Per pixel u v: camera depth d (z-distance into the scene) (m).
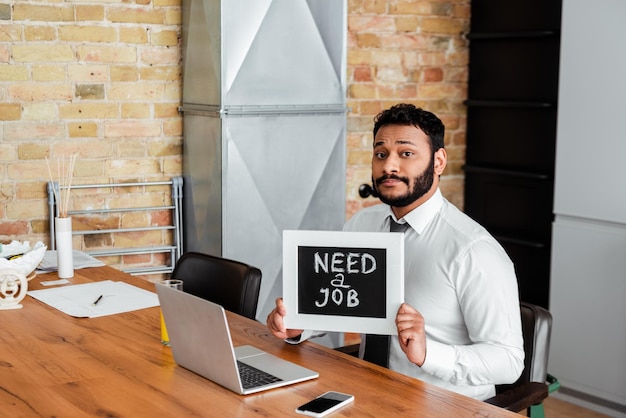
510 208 4.42
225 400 1.70
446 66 4.54
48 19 3.58
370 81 4.33
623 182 3.61
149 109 3.84
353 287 1.89
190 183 3.86
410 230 2.20
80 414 1.62
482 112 4.54
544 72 4.18
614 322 3.69
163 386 1.78
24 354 2.00
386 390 1.77
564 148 3.85
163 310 1.88
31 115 3.61
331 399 1.69
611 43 3.62
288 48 3.66
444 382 2.08
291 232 1.92
